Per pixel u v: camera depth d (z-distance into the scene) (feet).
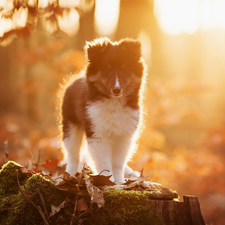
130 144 14.49
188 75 59.36
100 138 13.92
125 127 14.11
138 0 32.99
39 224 10.31
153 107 27.53
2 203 10.58
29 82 30.32
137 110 14.49
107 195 10.71
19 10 12.68
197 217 10.95
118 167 14.30
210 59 62.28
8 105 71.97
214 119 59.67
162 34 46.50
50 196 10.45
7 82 82.28
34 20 12.91
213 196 37.70
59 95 18.52
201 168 27.12
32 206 10.36
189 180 34.14
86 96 14.47
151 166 24.77
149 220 10.72
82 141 16.57
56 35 13.10
